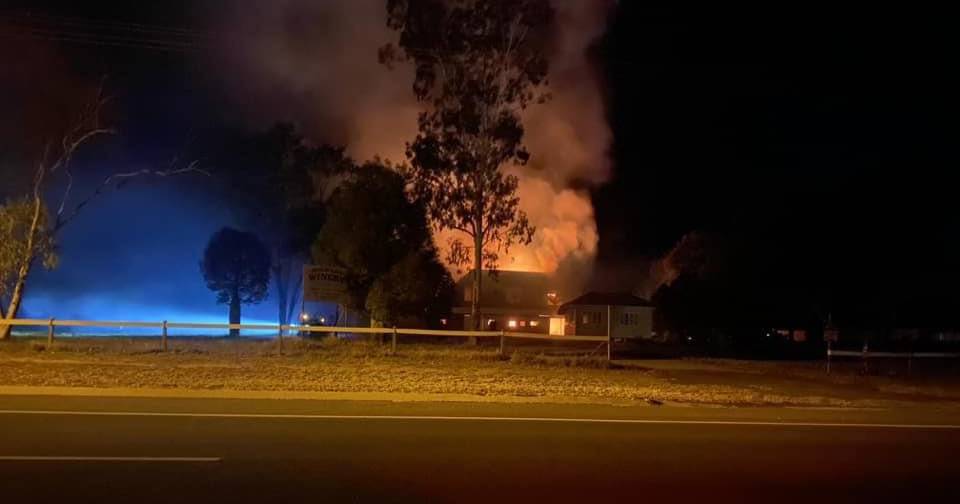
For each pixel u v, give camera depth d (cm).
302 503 835
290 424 1352
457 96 4384
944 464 1186
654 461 1127
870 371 3209
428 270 3888
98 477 927
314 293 3728
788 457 1203
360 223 3806
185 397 1738
